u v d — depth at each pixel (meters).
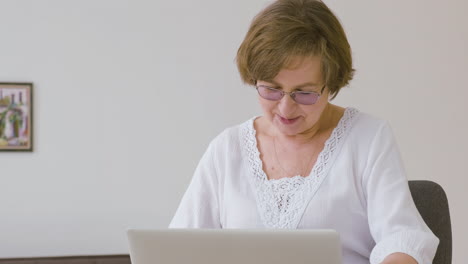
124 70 5.54
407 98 5.75
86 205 5.53
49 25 5.47
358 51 5.71
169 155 5.59
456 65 5.78
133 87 5.55
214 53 5.60
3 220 5.45
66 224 5.51
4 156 5.45
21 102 5.44
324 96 1.87
